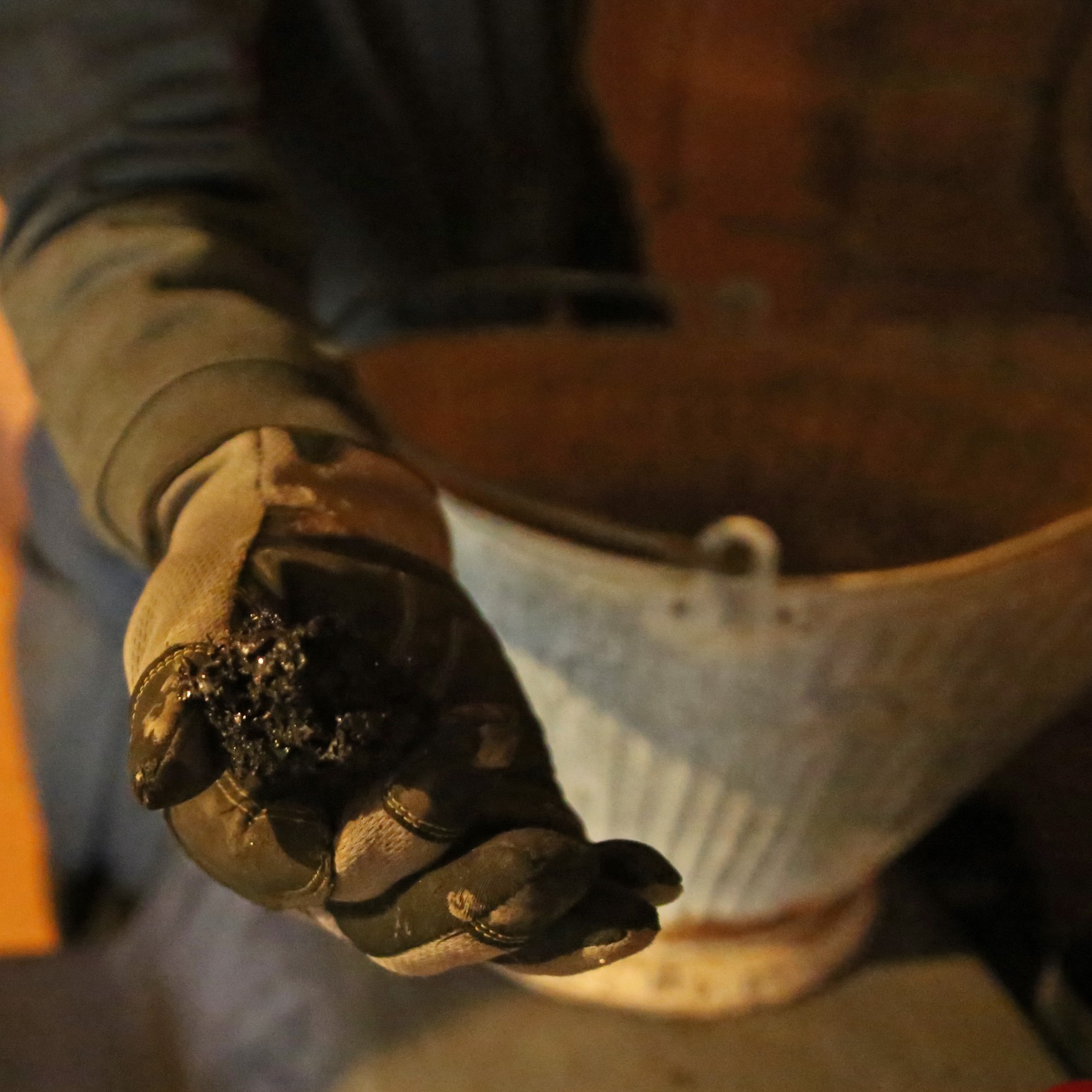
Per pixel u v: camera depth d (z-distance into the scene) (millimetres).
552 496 1140
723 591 801
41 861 1706
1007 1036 994
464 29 1125
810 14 1868
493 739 677
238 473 725
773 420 1192
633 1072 969
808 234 2004
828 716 851
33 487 1243
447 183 1242
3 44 891
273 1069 999
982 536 1077
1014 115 1823
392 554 714
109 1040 1077
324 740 659
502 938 648
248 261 856
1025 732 938
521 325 1368
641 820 940
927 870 1125
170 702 651
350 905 683
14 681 1383
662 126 2004
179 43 895
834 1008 1009
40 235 875
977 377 1102
